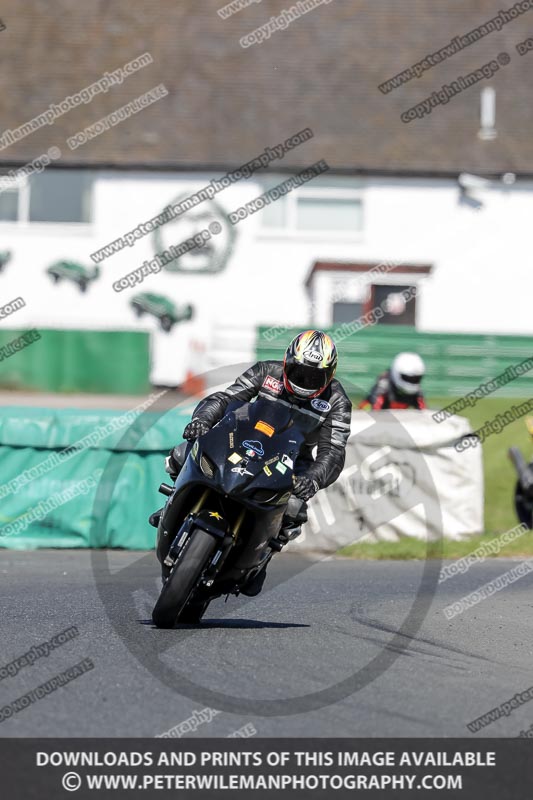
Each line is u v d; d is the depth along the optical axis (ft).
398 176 280.31
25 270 283.79
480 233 281.33
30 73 294.25
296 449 69.15
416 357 145.69
